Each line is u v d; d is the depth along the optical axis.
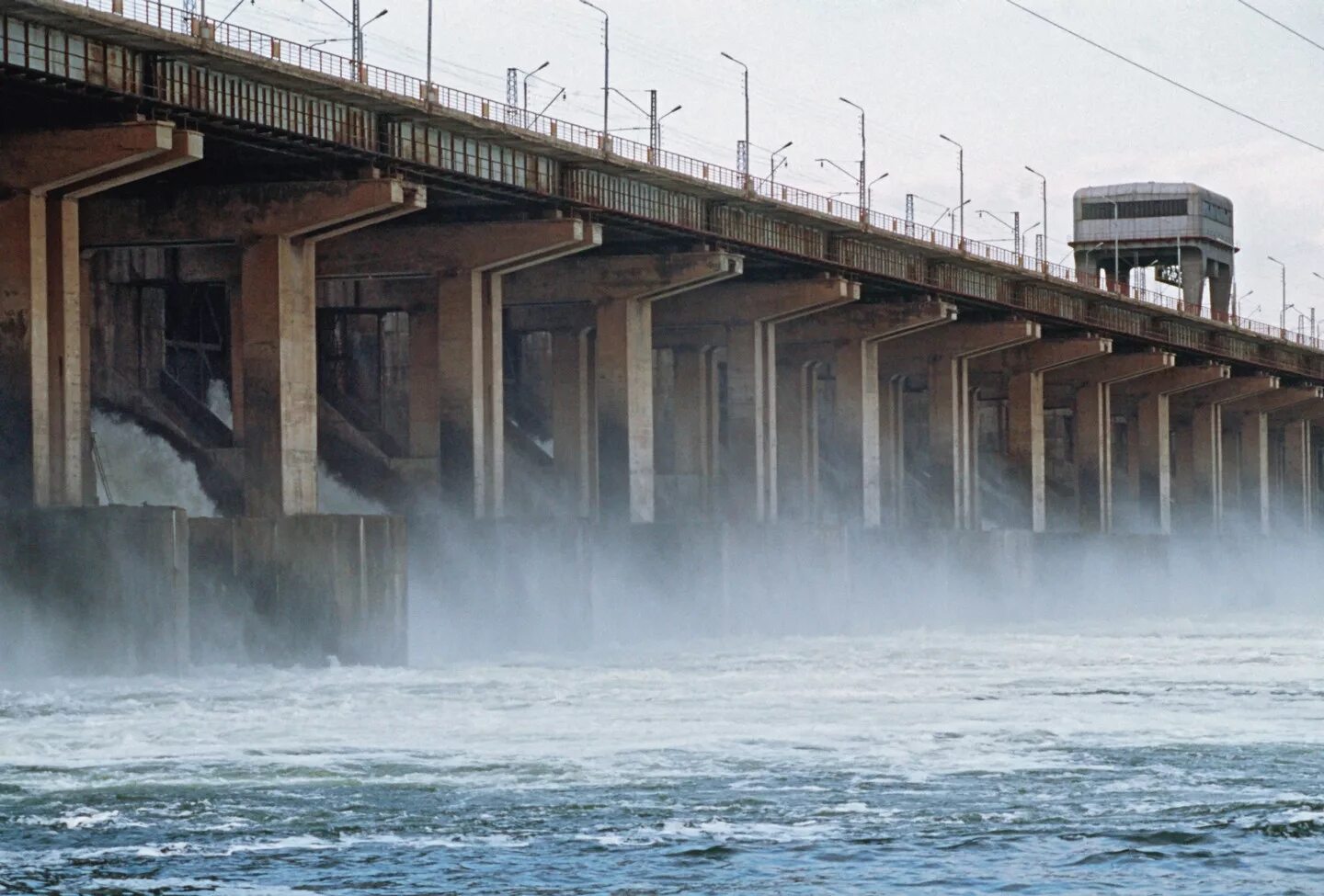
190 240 115.06
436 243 129.88
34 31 93.25
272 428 113.50
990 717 86.31
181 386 143.50
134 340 139.25
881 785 67.62
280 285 113.50
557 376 154.12
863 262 161.12
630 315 144.38
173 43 97.00
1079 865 56.19
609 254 145.38
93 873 54.31
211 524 107.25
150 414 136.25
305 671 105.69
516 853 56.78
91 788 65.62
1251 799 65.56
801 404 177.75
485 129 117.00
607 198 131.50
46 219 102.50
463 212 130.38
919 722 84.00
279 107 106.31
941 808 63.62
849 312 173.62
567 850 57.16
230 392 152.38
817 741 77.56
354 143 111.19
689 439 168.75
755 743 76.62
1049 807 63.94
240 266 119.19
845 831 59.97
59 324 103.06
